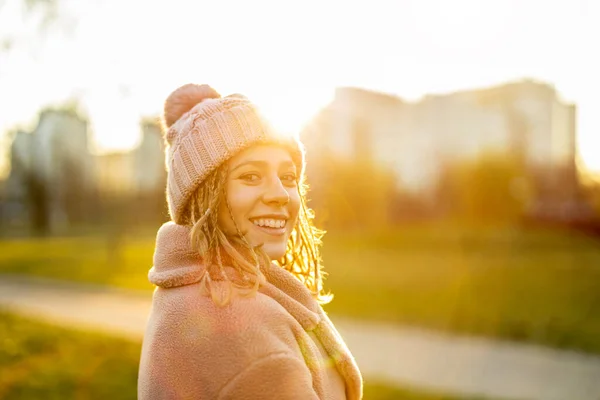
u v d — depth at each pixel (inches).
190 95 68.7
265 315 52.9
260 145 58.1
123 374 300.2
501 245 1149.1
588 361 354.0
